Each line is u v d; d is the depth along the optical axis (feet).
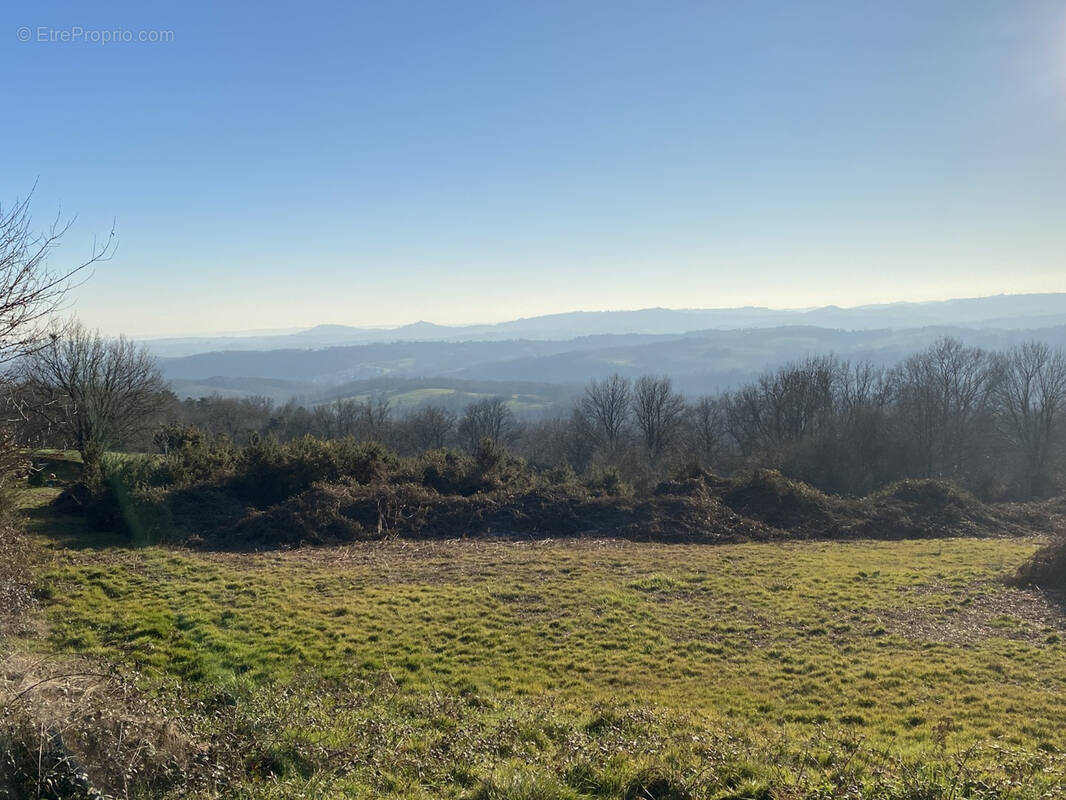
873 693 26.96
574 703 24.93
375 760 17.94
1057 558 44.24
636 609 37.78
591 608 37.78
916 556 53.83
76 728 15.10
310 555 49.88
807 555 53.78
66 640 29.53
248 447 69.46
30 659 18.88
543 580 43.75
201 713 20.43
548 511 62.95
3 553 34.76
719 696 26.43
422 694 25.27
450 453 78.54
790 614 37.52
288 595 38.24
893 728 23.41
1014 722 23.93
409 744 19.39
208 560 46.57
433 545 54.54
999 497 101.14
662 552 54.03
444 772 17.51
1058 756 20.07
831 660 30.71
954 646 32.78
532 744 19.67
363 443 74.18
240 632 31.81
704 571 47.19
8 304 20.13
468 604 37.88
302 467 64.49
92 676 17.58
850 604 39.45
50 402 27.20
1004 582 44.73
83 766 14.52
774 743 20.66
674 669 29.48
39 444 28.09
